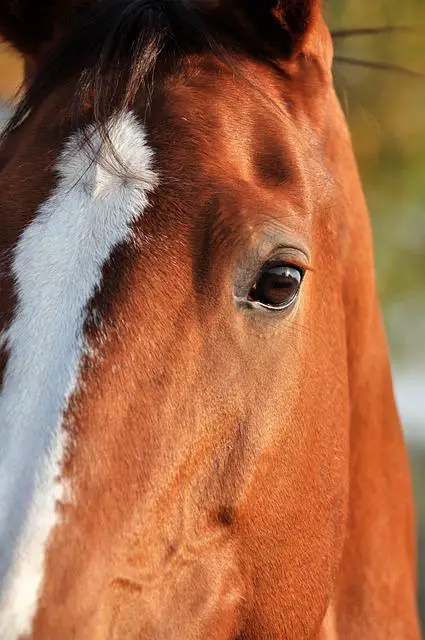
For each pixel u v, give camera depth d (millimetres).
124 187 3750
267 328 3885
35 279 3566
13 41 4684
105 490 3451
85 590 3389
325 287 4422
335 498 4438
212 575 3955
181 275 3680
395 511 5391
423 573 16672
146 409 3572
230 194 3783
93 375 3477
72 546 3346
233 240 3730
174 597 3830
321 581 4383
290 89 4488
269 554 4141
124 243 3650
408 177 15445
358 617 5145
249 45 4469
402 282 17094
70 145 3881
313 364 4250
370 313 5152
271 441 3992
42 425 3387
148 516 3607
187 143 3895
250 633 4195
